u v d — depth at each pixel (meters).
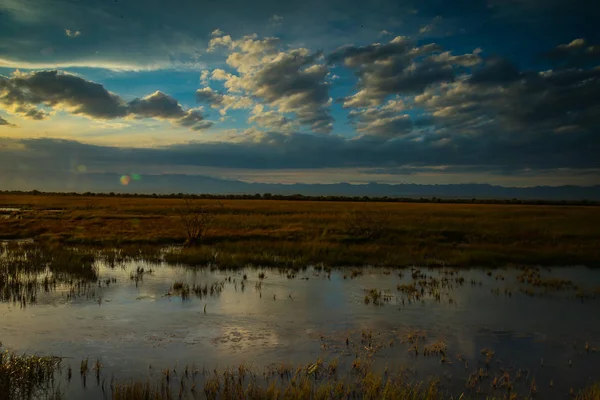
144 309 12.77
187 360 9.05
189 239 27.16
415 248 26.38
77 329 10.81
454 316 12.71
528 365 9.14
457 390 7.90
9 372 7.78
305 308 13.32
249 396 7.31
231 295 14.77
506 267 21.84
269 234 29.95
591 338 10.89
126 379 8.05
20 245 24.77
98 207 54.50
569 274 20.36
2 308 12.48
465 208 63.38
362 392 7.62
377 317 12.49
